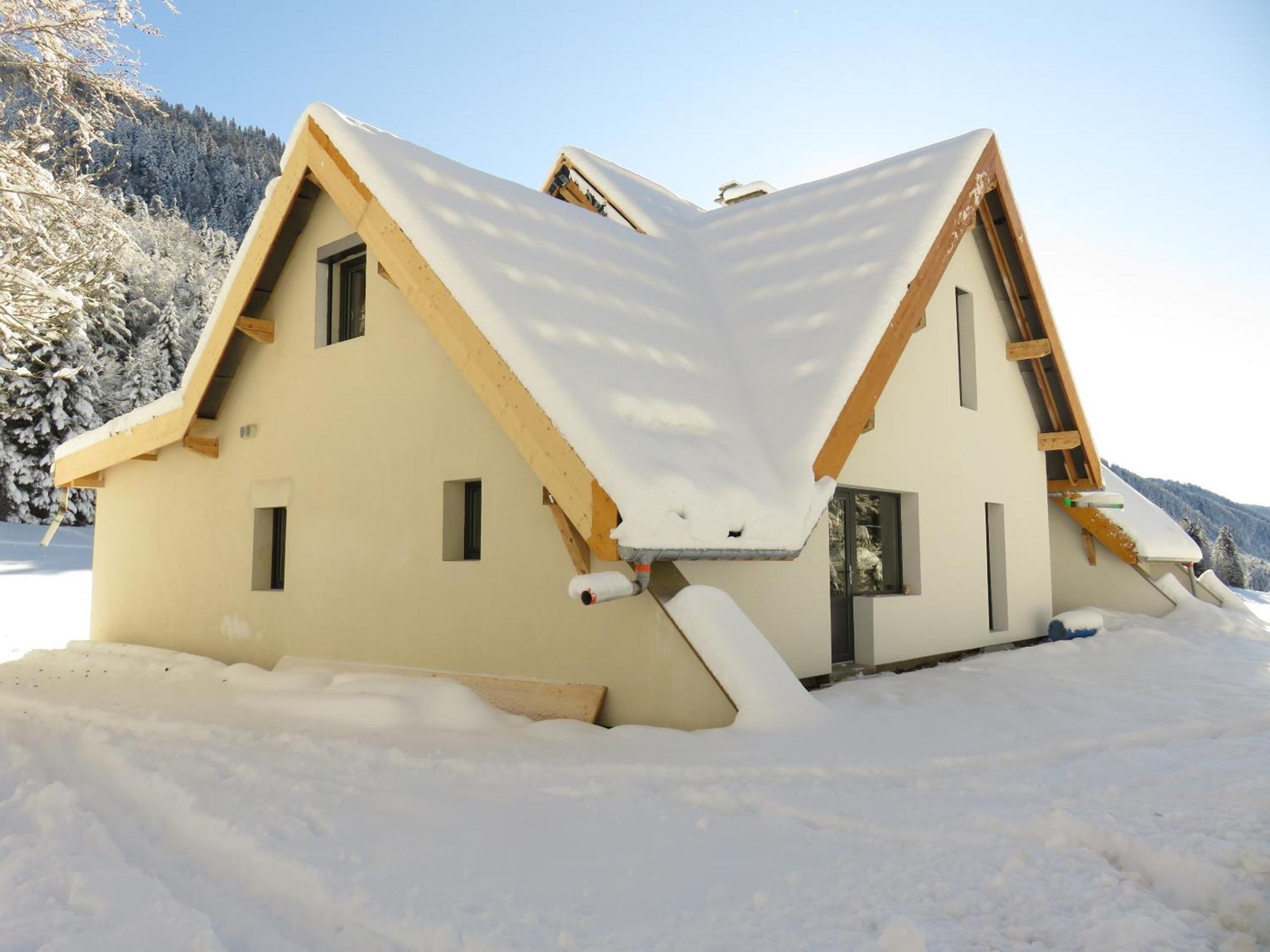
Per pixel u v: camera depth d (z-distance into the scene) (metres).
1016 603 11.63
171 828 4.28
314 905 3.25
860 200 10.45
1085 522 14.38
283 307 9.90
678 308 9.10
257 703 7.51
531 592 7.20
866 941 2.79
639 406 6.54
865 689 7.46
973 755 5.10
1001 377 11.84
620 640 6.59
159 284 49.00
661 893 3.21
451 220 7.36
